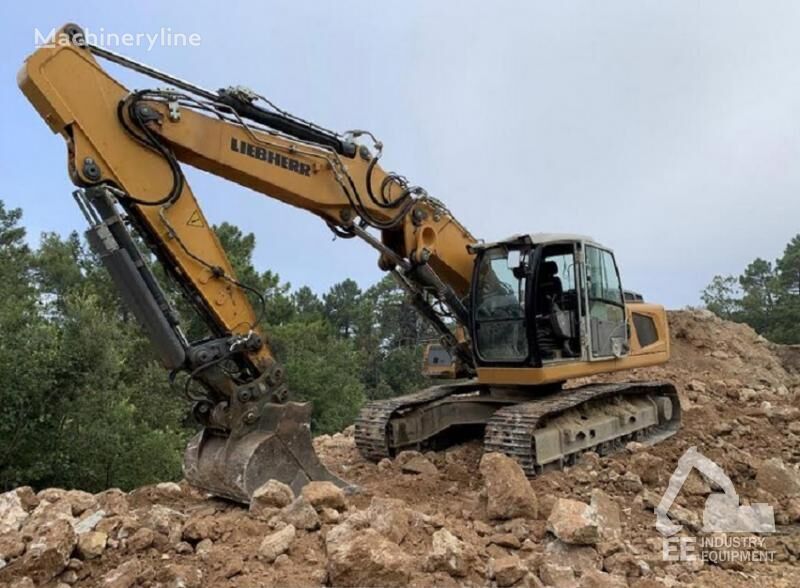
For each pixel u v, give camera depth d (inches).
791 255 2137.1
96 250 205.9
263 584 156.6
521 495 212.5
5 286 936.9
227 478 217.9
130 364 866.1
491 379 315.3
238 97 237.9
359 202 274.2
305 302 2468.0
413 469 296.5
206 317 229.5
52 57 201.2
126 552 177.5
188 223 224.5
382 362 2331.4
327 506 203.3
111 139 209.8
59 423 554.3
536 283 300.5
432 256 309.7
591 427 309.7
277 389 232.8
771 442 370.9
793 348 791.7
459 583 164.9
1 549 172.1
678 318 755.4
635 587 172.1
